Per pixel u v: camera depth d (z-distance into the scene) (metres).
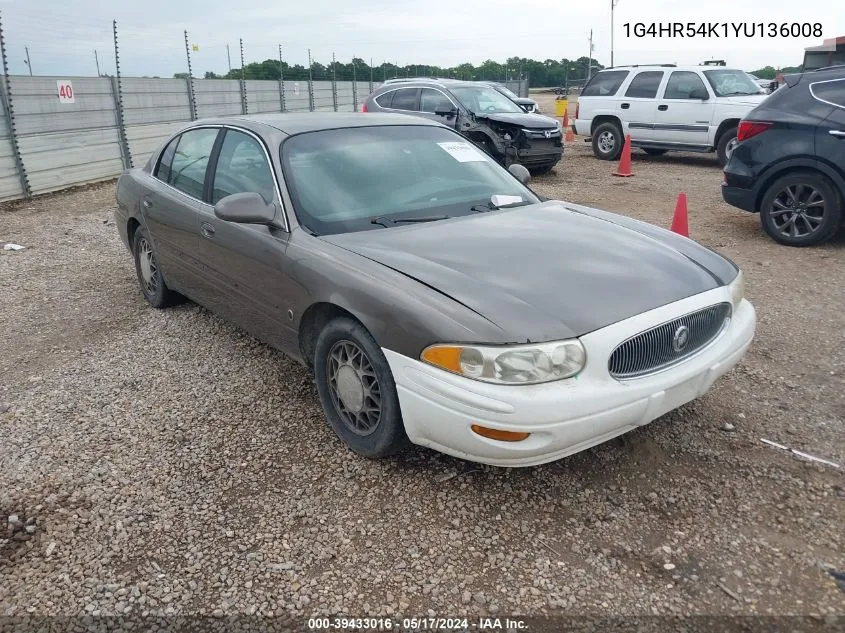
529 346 2.70
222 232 4.20
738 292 3.53
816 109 7.03
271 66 26.30
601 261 3.31
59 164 12.75
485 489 3.19
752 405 3.91
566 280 3.09
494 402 2.69
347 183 3.95
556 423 2.71
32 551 2.85
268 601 2.57
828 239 7.45
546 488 3.19
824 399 3.97
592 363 2.79
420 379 2.88
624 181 12.30
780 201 7.40
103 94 13.98
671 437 3.58
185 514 3.07
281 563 2.76
